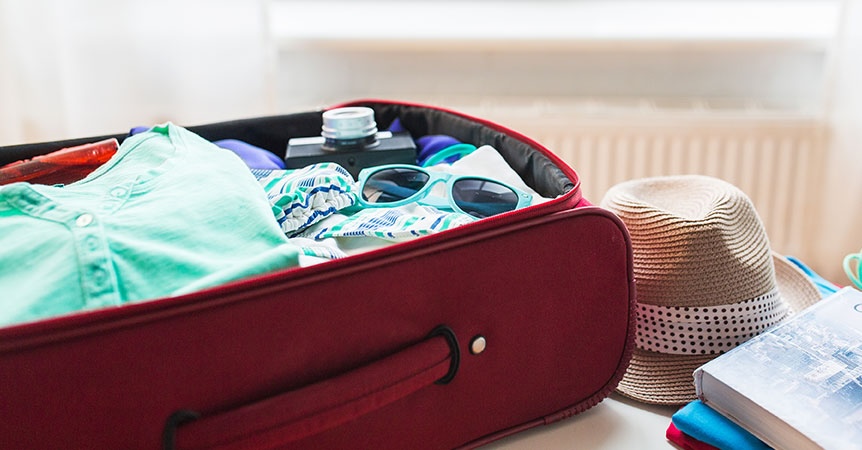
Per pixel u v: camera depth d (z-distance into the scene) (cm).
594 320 59
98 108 128
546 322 57
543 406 59
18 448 42
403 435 53
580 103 140
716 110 136
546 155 69
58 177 70
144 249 49
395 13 146
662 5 144
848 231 130
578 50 140
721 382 55
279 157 86
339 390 47
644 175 137
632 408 63
